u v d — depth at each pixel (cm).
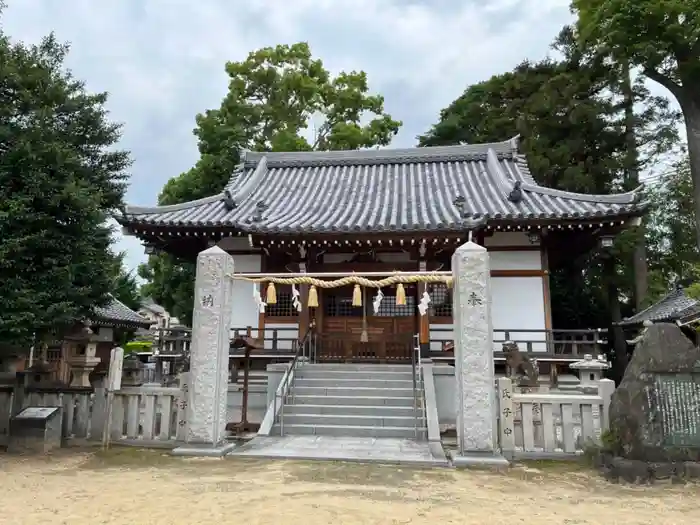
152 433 973
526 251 1686
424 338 1572
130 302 3091
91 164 1112
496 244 1702
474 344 876
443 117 3731
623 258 2594
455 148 2289
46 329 909
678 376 761
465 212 1598
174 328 1780
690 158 2322
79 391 1002
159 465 810
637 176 2698
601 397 876
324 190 2077
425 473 768
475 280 896
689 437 741
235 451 915
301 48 3516
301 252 1639
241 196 1936
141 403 993
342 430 1116
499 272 1681
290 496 619
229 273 981
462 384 867
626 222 1504
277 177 2252
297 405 1216
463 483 707
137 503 587
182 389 963
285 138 3148
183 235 1680
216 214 1755
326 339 1574
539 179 2648
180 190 2844
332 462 842
